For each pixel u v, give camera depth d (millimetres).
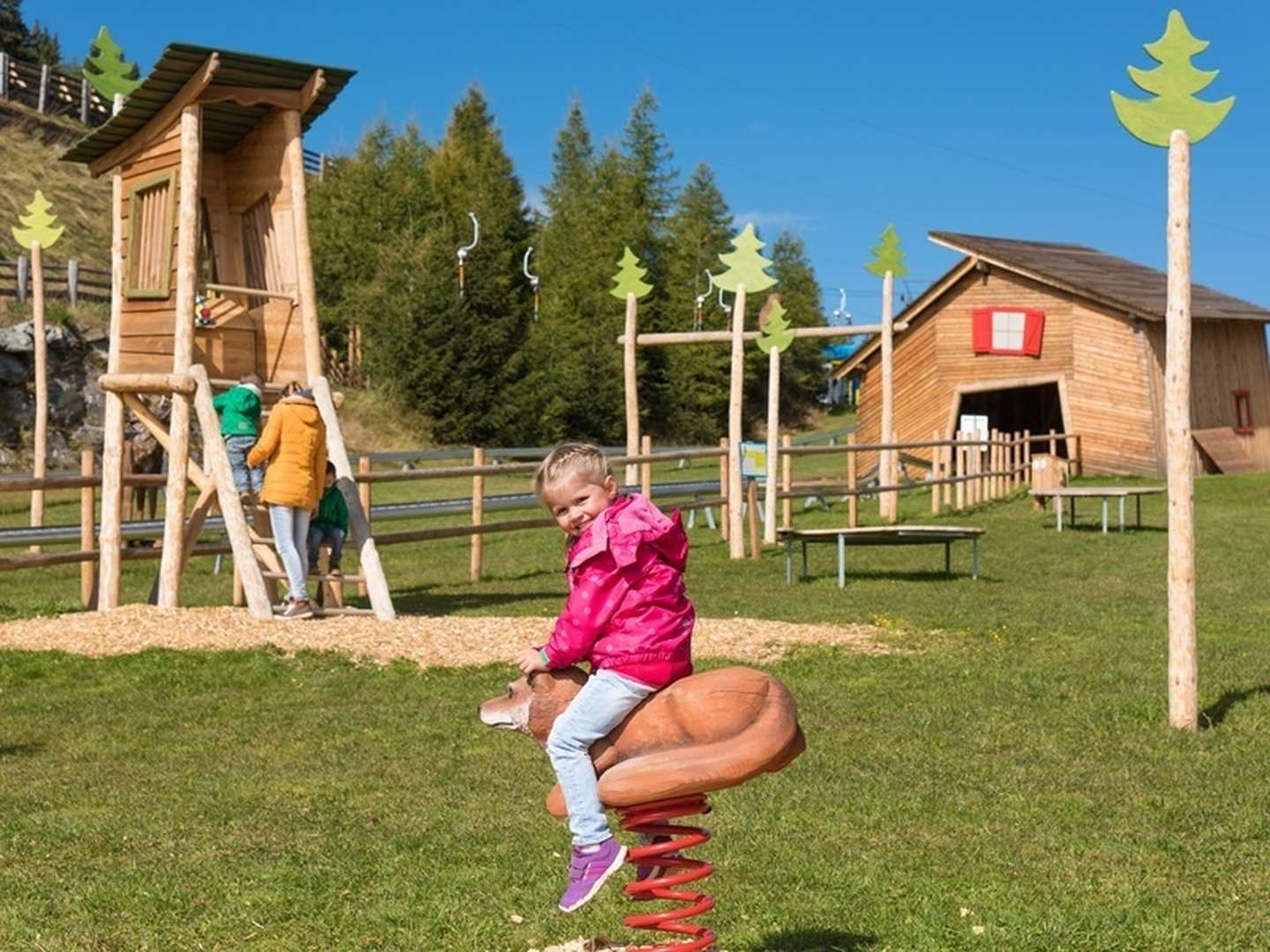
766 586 17266
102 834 6688
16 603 16406
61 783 7828
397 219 70438
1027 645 12148
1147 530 23750
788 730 3904
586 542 4031
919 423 39500
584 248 75188
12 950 5055
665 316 76562
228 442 13969
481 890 5684
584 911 5418
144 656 11703
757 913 5352
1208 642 12273
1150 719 8969
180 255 14062
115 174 15469
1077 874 5805
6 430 36594
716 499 22406
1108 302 35875
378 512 23922
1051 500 29859
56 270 46844
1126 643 12133
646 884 4211
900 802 7023
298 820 6906
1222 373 39031
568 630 4027
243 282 15445
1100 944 4926
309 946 5082
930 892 5551
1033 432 45250
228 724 9469
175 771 8086
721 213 82188
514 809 7051
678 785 3895
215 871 6031
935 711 9312
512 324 54344
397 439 50375
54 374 38000
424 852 6277
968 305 38594
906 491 32625
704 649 11930
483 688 10648
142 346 14812
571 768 4043
